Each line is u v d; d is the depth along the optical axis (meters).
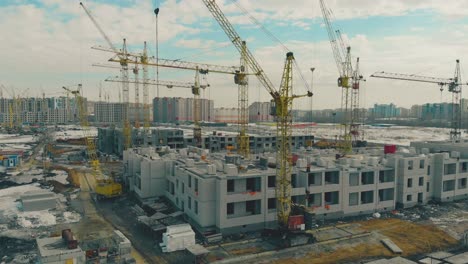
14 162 150.38
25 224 72.81
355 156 99.06
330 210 77.75
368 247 62.97
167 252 60.16
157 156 99.19
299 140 198.12
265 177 71.12
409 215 82.00
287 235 64.19
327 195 80.44
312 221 68.56
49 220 75.75
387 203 84.88
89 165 152.50
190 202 73.94
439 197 92.25
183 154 102.50
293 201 75.44
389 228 72.88
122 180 116.44
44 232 68.69
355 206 80.62
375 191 83.12
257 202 71.12
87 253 53.69
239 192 70.06
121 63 155.12
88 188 108.88
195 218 70.88
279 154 70.94
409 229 72.44
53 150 198.88
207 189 67.50
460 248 62.72
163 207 83.31
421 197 90.06
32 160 167.88
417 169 88.56
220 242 64.44
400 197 87.25
